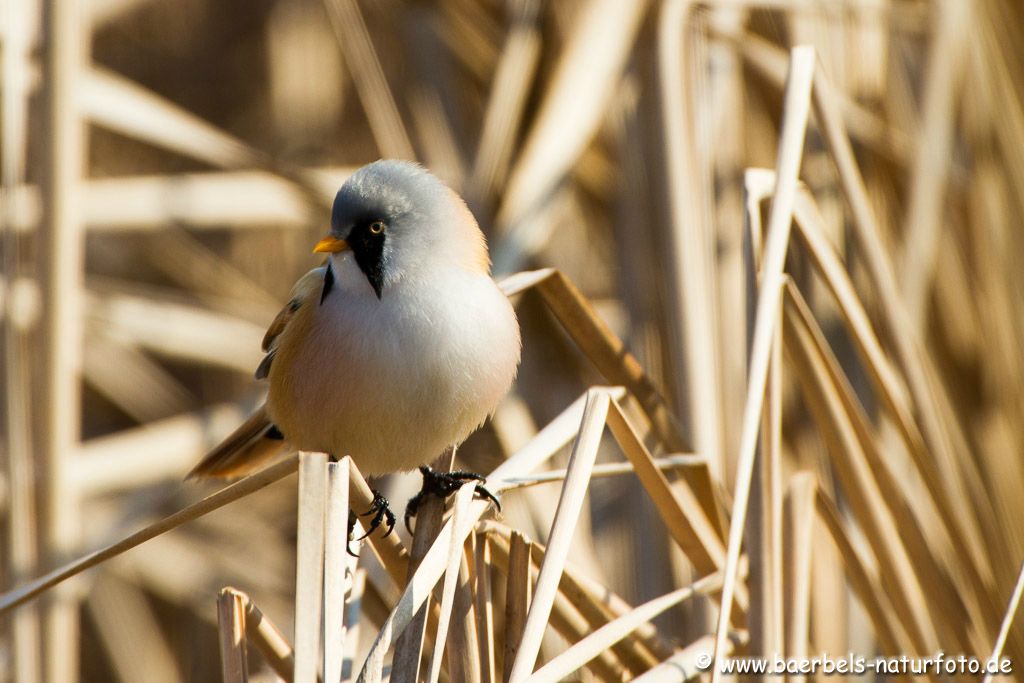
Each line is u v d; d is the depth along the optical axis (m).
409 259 6.73
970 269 10.11
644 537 9.41
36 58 9.34
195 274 14.56
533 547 6.23
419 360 6.62
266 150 15.12
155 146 15.33
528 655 5.05
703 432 8.07
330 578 4.84
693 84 8.85
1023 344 9.65
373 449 6.95
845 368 9.77
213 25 16.30
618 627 5.62
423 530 6.34
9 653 8.77
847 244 9.84
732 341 9.34
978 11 9.61
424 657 6.48
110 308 12.29
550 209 9.68
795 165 6.36
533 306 11.37
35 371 8.70
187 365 14.63
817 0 9.77
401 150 11.38
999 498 9.72
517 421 10.44
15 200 8.85
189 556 13.81
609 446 12.23
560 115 9.66
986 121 9.75
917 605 7.09
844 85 9.85
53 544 8.69
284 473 5.18
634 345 9.65
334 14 11.58
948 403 9.24
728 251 9.50
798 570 6.21
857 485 7.09
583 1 10.66
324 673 4.66
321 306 6.93
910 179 9.68
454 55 11.91
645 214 9.60
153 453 11.09
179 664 13.49
